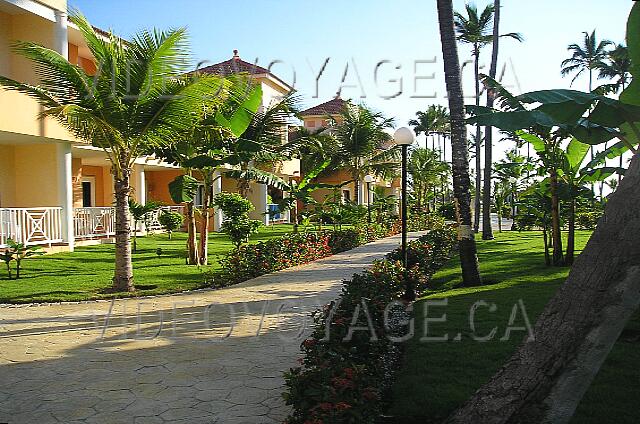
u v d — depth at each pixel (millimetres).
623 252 2812
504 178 27812
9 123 13359
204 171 14281
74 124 10094
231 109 12047
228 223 13211
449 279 11438
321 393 3436
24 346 6570
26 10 14508
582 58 41500
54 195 15961
